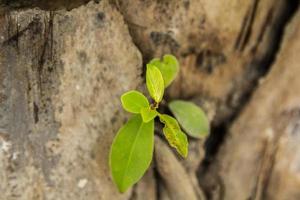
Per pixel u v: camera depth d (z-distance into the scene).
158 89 0.42
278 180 0.52
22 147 0.42
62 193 0.44
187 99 0.50
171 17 0.44
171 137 0.41
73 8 0.41
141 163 0.42
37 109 0.42
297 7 0.49
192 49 0.47
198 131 0.47
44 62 0.41
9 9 0.40
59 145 0.43
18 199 0.43
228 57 0.49
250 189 0.52
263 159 0.52
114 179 0.42
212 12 0.45
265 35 0.49
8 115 0.41
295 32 0.50
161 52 0.46
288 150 0.52
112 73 0.44
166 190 0.49
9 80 0.41
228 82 0.50
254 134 0.51
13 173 0.42
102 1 0.42
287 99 0.51
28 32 0.40
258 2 0.47
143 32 0.45
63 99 0.43
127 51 0.44
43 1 0.41
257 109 0.51
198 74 0.49
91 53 0.43
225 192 0.52
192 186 0.50
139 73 0.45
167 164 0.48
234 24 0.46
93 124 0.44
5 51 0.40
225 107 0.51
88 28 0.42
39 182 0.43
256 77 0.51
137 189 0.48
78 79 0.43
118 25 0.43
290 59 0.50
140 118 0.42
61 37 0.41
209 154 0.52
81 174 0.44
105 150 0.45
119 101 0.45
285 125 0.51
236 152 0.52
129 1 0.43
